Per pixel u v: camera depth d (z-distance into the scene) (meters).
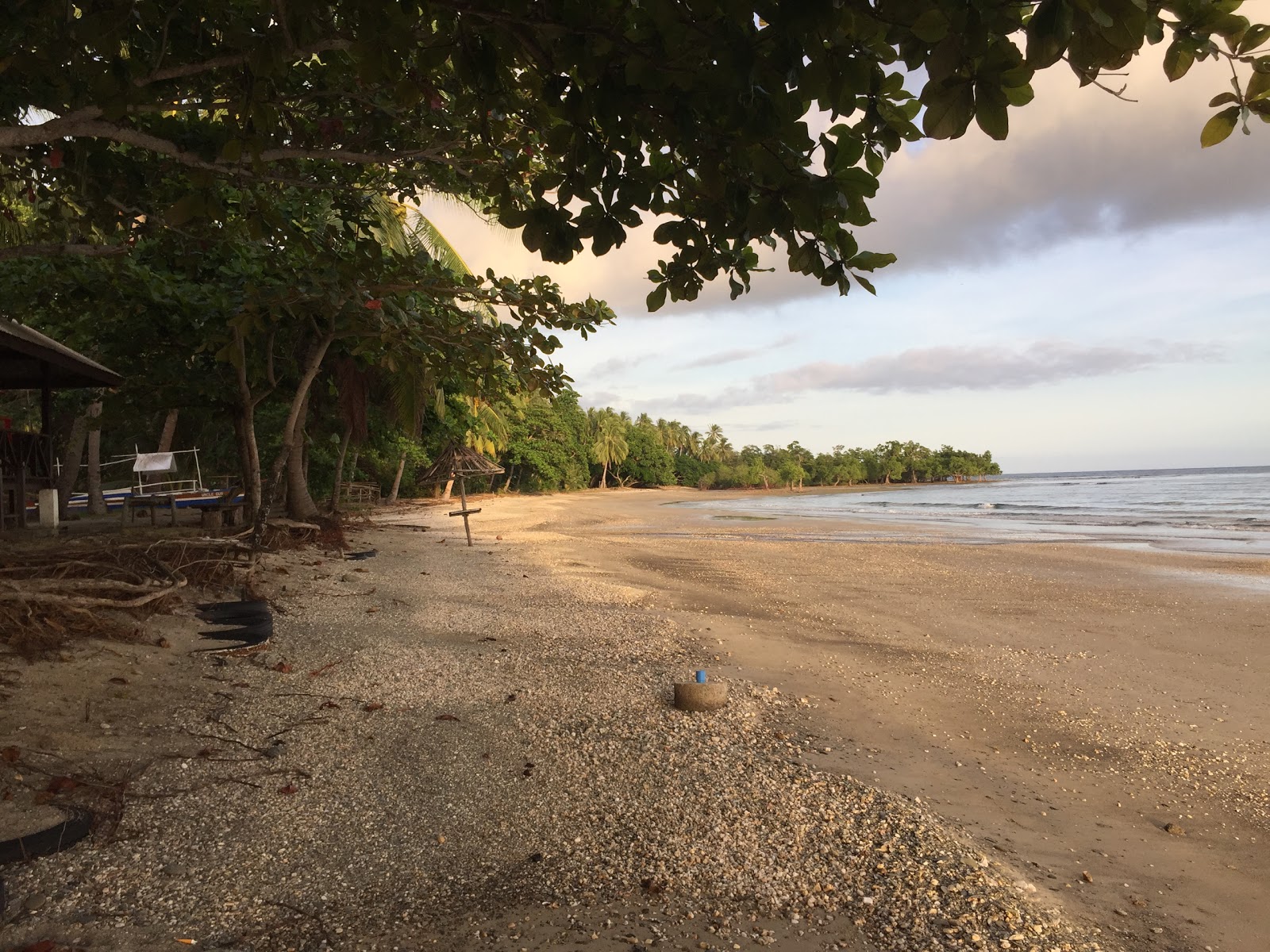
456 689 6.28
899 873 3.57
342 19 3.28
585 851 3.81
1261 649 9.24
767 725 5.86
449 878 3.54
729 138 2.43
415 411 16.58
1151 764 5.49
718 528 31.66
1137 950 3.14
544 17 2.30
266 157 4.62
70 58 3.28
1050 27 1.65
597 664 7.34
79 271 10.20
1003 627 10.42
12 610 5.72
